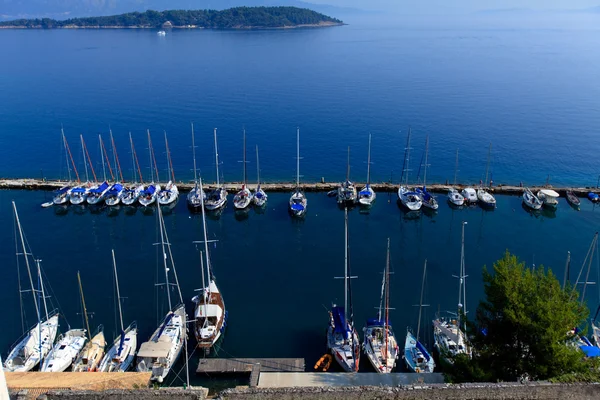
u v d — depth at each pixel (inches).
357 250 2150.6
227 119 4293.8
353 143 3659.0
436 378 1167.0
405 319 1641.2
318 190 2856.8
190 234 2301.9
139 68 6973.4
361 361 1428.4
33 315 1654.8
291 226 2401.6
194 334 1521.9
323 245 2202.3
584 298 1787.6
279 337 1550.2
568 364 935.7
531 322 944.3
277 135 3858.3
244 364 1374.3
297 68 7071.9
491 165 3235.7
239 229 2363.4
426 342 1524.4
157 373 1328.7
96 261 2027.6
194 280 1883.6
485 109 4515.3
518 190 2795.3
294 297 1777.8
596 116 4220.0
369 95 5221.5
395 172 3147.1
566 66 6983.3
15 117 4247.0
